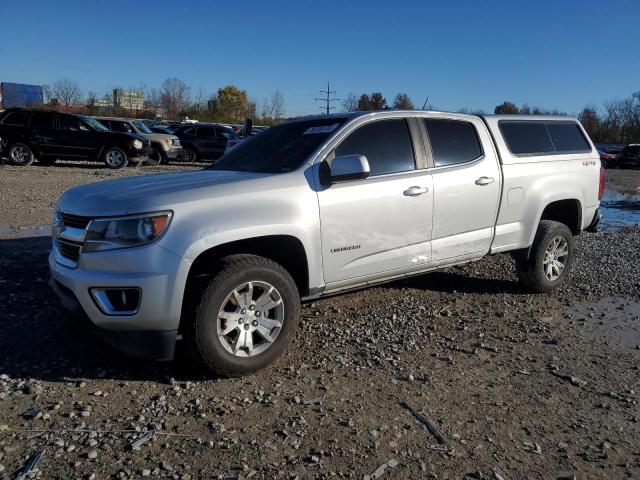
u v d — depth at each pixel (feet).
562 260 20.15
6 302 16.49
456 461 9.70
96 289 11.57
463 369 13.46
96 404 11.07
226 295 11.95
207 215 11.96
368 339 15.07
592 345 15.35
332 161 13.76
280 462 9.43
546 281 19.60
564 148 20.16
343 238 14.14
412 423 10.85
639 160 121.08
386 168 15.25
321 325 16.01
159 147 70.03
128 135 60.64
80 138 59.06
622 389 12.71
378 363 13.53
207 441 9.93
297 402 11.41
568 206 20.70
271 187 13.06
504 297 19.44
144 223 11.44
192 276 12.19
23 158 58.08
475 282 21.13
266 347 12.66
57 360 12.97
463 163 16.96
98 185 13.70
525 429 10.85
